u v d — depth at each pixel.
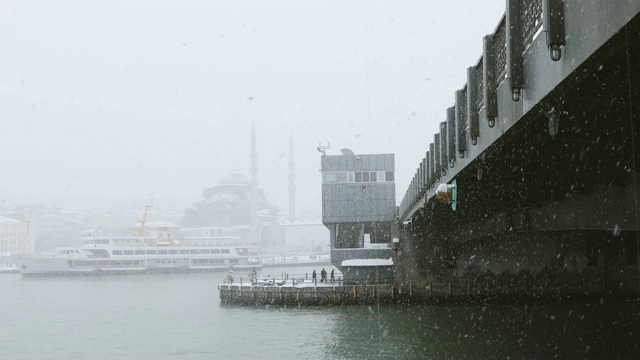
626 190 26.45
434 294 65.81
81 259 168.25
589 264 60.66
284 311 66.75
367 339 47.03
